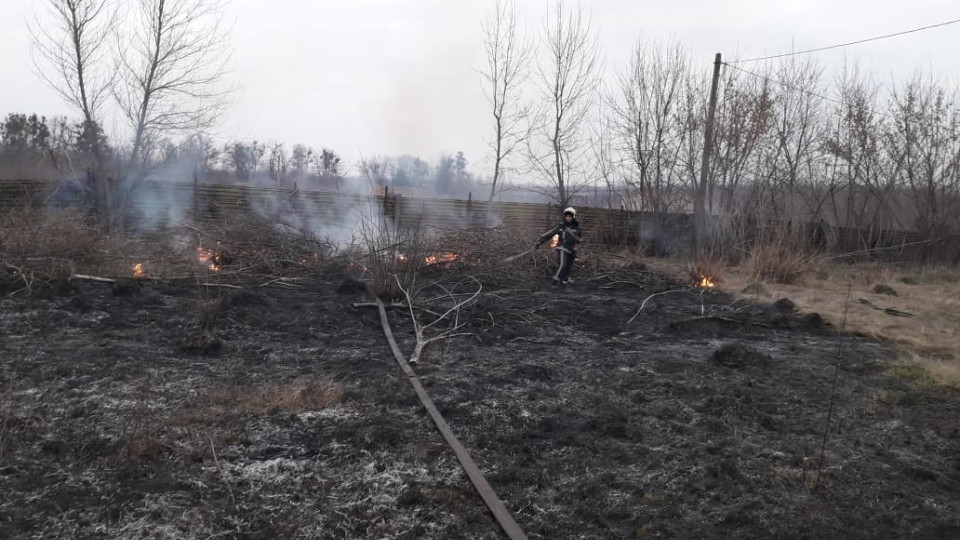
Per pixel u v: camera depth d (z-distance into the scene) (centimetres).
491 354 747
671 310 1094
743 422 553
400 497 385
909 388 673
